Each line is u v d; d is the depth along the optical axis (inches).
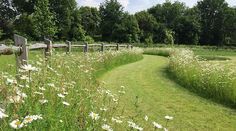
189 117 264.8
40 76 167.6
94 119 126.0
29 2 2704.2
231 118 270.4
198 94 364.8
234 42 3939.5
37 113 111.2
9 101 105.5
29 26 2292.1
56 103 136.7
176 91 378.3
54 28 1745.8
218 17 4013.3
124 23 3444.9
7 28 2714.1
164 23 4033.0
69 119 127.0
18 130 96.7
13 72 205.3
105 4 3688.5
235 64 671.1
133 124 126.3
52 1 2711.6
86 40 2832.2
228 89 331.3
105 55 554.3
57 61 286.0
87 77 268.5
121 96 319.0
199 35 3954.2
